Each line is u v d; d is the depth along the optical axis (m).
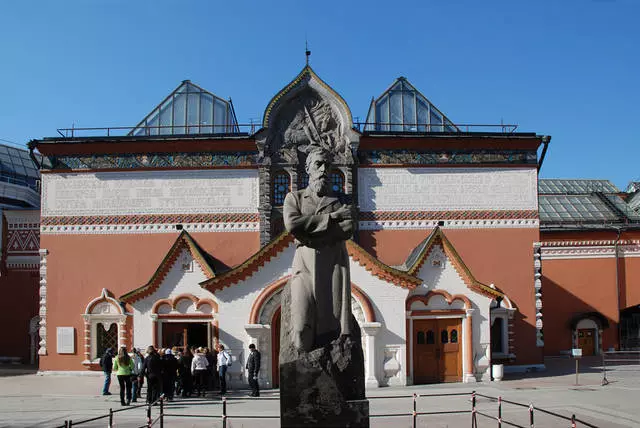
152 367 23.58
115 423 20.45
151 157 36.12
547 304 46.28
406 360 29.30
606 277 46.84
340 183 36.09
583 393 26.36
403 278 29.52
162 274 30.92
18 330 43.47
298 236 11.05
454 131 38.91
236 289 29.55
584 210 52.28
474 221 36.34
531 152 37.09
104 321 34.97
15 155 53.34
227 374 28.97
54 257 35.56
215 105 40.25
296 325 10.77
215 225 35.66
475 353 30.41
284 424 10.64
